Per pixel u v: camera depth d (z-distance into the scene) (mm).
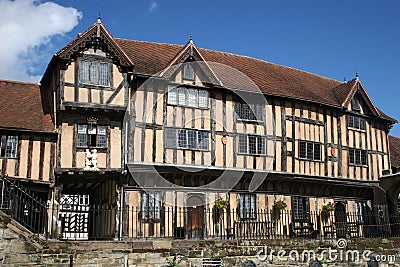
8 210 12062
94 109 15547
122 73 16219
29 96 17391
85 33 15672
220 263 12594
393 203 21031
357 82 21984
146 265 11742
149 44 19844
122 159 15828
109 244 11422
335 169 20672
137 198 16359
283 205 18750
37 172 14969
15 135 15000
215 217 17672
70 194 19188
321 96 21422
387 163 22844
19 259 10414
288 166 19203
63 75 15398
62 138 15359
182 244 12281
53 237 14734
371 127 22578
